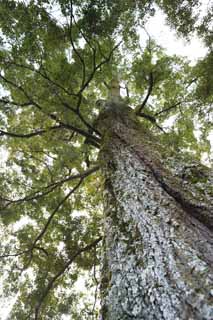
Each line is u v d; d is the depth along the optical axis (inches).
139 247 80.0
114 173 128.1
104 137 167.6
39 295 276.7
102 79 283.0
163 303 59.7
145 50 295.3
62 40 243.3
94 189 306.0
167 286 63.1
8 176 291.0
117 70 299.9
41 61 237.1
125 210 100.0
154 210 93.3
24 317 269.3
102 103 231.1
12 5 215.8
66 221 302.5
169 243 76.3
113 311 67.7
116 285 73.9
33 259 288.2
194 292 57.6
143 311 61.8
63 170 288.4
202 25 264.5
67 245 292.7
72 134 274.7
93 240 294.4
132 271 74.1
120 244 85.9
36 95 238.5
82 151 276.1
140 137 156.3
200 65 294.5
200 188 101.4
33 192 285.1
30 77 240.7
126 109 201.6
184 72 303.4
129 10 231.1
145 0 226.2
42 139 280.8
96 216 310.0
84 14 222.7
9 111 261.3
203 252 71.4
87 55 261.3
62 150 263.6
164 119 321.1
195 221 88.8
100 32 233.8
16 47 227.3
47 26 229.9
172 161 122.6
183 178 110.0
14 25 222.2
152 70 279.4
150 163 123.9
